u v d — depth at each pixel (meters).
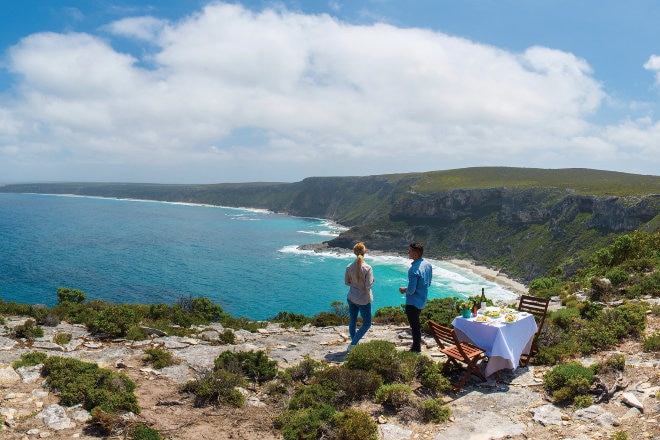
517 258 152.50
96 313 18.75
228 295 103.94
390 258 171.00
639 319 12.01
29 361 10.48
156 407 8.61
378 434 7.30
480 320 9.70
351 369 9.69
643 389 8.12
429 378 9.02
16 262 130.50
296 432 7.41
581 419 7.42
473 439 7.05
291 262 153.88
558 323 13.11
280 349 13.02
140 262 141.25
